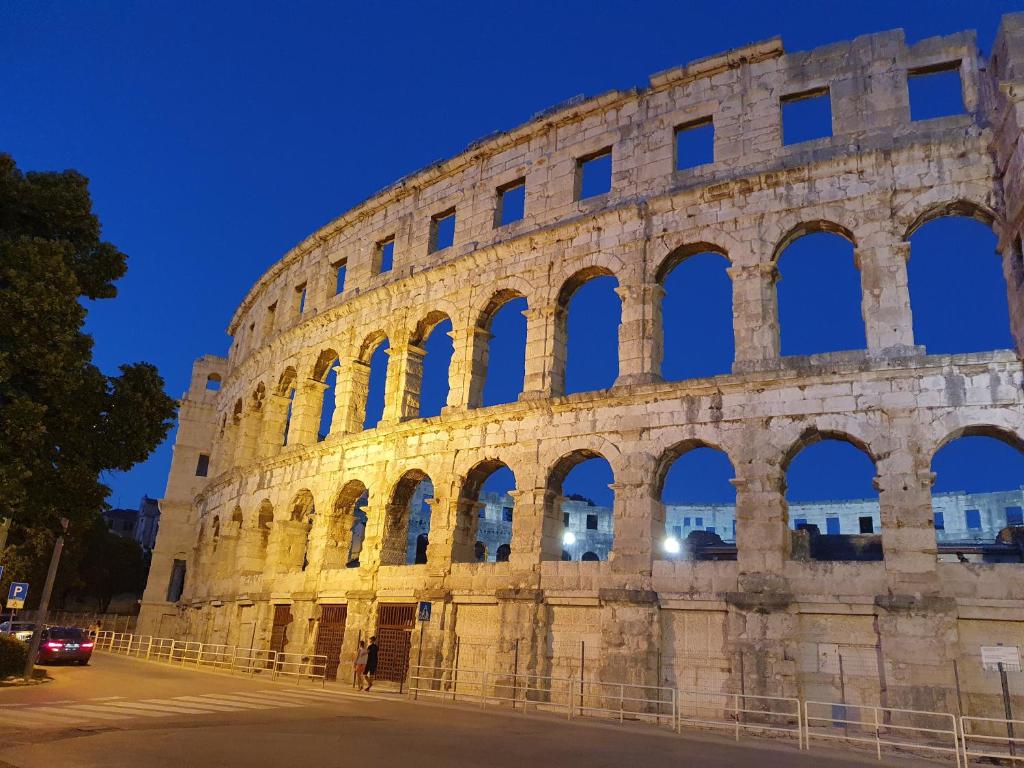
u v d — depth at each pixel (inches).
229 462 2354.8
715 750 841.5
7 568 2672.2
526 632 1269.7
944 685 984.3
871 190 1222.3
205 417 2952.8
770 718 1053.8
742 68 1403.8
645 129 1471.5
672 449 1254.3
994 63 1196.5
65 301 1107.3
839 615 1073.5
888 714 1002.1
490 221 1640.0
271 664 1702.8
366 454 1656.0
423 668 1362.0
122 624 3147.1
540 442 1371.8
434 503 1476.4
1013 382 1062.4
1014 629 991.6
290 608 1713.8
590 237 1449.3
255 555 1950.1
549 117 1579.7
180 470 2866.6
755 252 1278.3
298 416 1936.5
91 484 1185.4
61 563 3339.1
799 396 1165.7
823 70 1337.4
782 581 1106.1
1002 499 3565.5
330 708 1053.8
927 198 1189.7
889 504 1074.7
